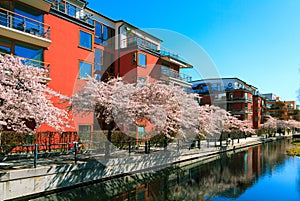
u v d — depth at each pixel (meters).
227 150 23.78
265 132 47.75
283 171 14.77
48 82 13.48
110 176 10.97
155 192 10.25
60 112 10.03
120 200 9.09
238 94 44.12
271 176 13.42
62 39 15.16
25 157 10.91
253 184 11.73
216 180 12.49
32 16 14.01
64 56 15.16
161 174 13.68
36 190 8.26
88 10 19.36
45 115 9.08
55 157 11.23
